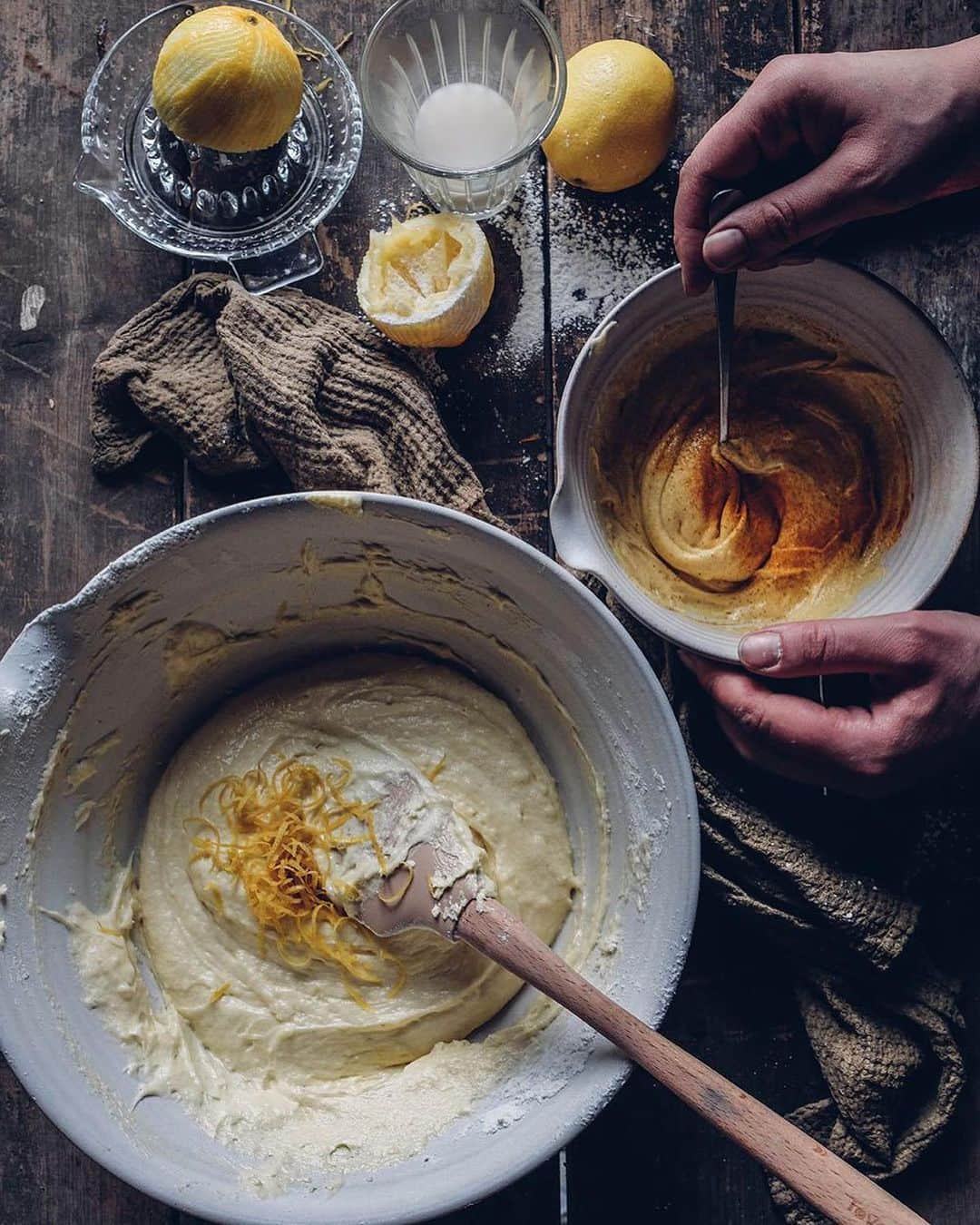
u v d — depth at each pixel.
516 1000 0.66
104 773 0.65
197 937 0.66
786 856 0.68
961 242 0.72
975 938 0.71
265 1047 0.65
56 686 0.61
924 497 0.66
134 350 0.70
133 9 0.72
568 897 0.66
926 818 0.69
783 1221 0.69
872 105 0.61
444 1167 0.60
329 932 0.66
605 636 0.60
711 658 0.64
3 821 0.61
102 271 0.72
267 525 0.60
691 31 0.72
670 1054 0.58
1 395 0.71
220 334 0.68
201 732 0.68
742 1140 0.57
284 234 0.70
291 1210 0.58
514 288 0.71
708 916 0.71
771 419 0.70
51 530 0.71
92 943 0.64
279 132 0.66
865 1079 0.67
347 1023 0.65
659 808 0.60
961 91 0.61
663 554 0.69
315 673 0.69
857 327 0.66
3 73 0.72
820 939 0.68
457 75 0.72
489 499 0.71
